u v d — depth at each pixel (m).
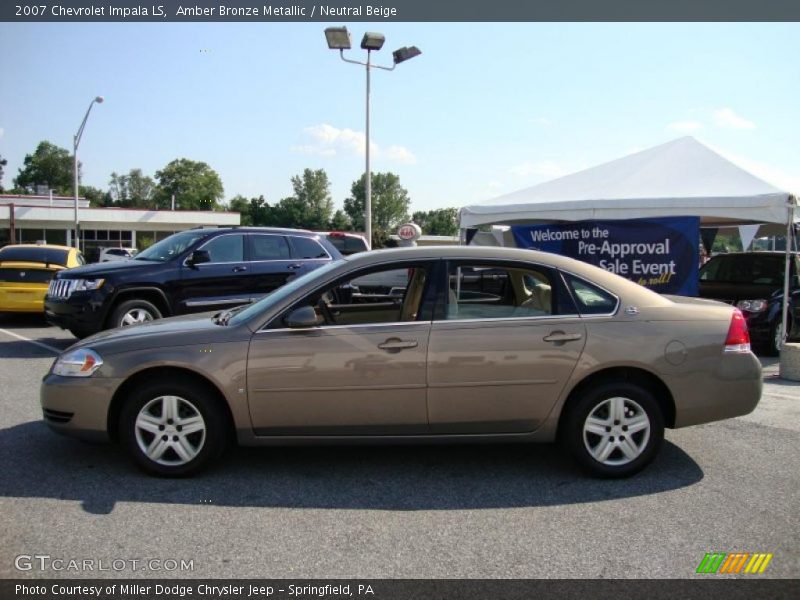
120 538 3.44
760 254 10.37
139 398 4.20
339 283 4.37
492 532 3.56
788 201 7.82
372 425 4.22
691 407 4.32
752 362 4.39
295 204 100.88
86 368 4.24
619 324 4.29
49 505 3.85
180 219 49.50
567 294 4.35
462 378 4.18
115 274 8.77
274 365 4.14
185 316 5.10
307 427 4.21
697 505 3.94
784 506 3.93
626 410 4.31
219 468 4.49
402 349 4.16
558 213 9.29
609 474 4.32
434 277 4.34
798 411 6.18
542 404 4.25
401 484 4.25
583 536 3.52
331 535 3.50
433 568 3.16
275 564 3.19
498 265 4.41
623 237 8.95
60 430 4.32
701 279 10.52
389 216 102.25
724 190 8.49
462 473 4.45
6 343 9.91
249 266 9.72
